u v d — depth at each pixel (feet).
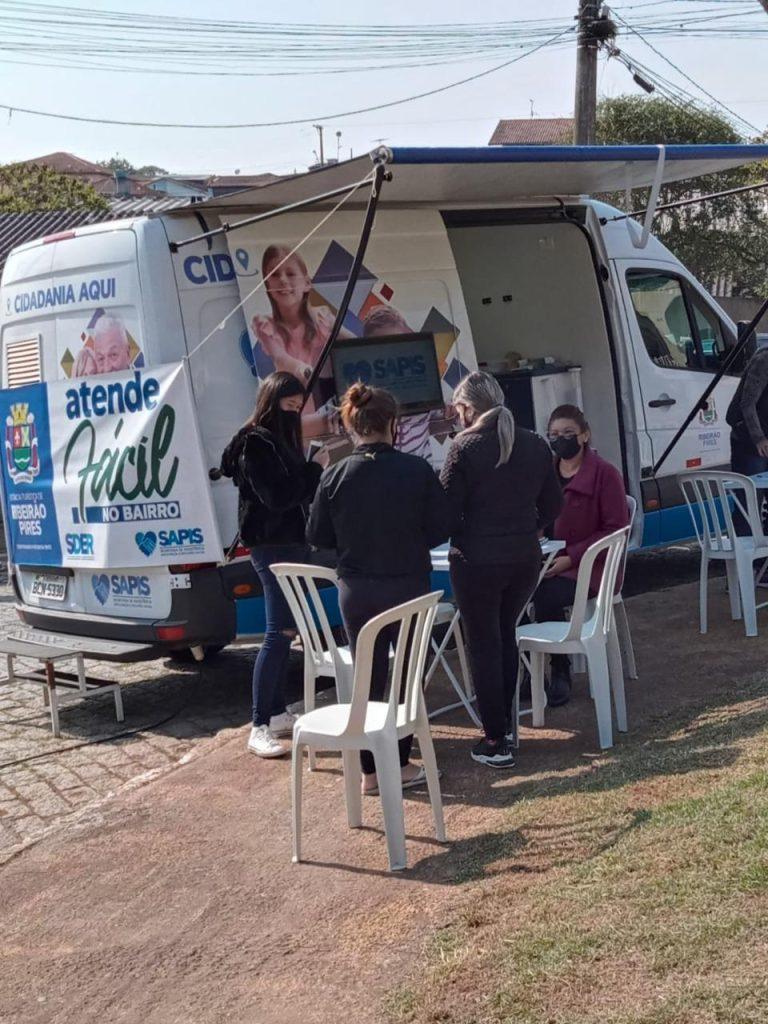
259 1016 11.93
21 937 14.17
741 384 26.76
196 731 22.06
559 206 27.22
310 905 14.08
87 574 23.08
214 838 16.31
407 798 17.02
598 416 28.45
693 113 75.61
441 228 24.94
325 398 22.38
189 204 21.40
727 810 13.99
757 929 11.23
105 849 16.31
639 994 10.66
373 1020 11.47
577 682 21.89
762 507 27.14
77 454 22.74
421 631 15.17
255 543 19.02
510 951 11.91
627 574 32.24
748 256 74.90
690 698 20.03
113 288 21.77
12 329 24.12
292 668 25.90
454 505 16.74
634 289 28.99
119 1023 12.17
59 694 22.38
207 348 21.30
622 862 13.26
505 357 29.78
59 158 186.39
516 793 16.61
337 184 20.75
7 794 19.29
